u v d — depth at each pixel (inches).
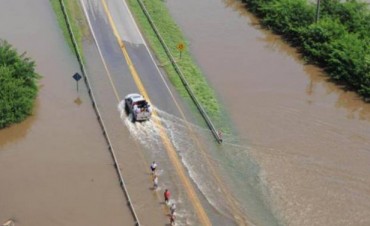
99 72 2150.6
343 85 2164.1
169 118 1893.5
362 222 1464.1
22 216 1460.4
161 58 2290.8
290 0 2623.0
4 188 1560.0
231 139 1793.8
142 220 1449.3
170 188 1563.7
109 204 1505.9
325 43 2301.9
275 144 1776.6
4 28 2482.8
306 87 2143.2
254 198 1540.4
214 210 1488.7
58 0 2760.8
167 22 2642.7
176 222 1438.2
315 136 1827.0
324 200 1540.4
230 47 2448.3
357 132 1855.3
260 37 2564.0
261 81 2167.8
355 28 2433.6
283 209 1504.7
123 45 2374.5
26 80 1967.3
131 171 1627.7
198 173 1631.4
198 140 1782.7
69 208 1488.7
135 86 2069.4
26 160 1676.9
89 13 2642.7
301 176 1632.6
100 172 1626.5
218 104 1991.9
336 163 1690.5
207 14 2787.9
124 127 1834.4
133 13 2684.5
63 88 2043.6
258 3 2778.1
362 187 1592.0
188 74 2174.0
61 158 1684.3
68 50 2315.5
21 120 1851.6
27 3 2753.4
